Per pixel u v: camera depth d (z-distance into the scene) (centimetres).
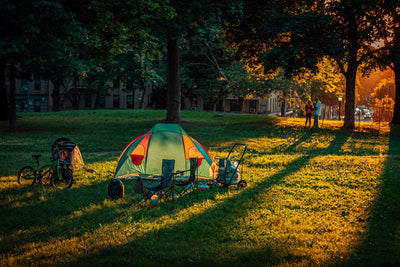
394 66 3045
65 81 5494
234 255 596
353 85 2547
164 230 704
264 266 559
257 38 2353
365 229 707
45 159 1431
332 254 600
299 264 565
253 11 2225
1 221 747
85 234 685
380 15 2272
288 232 695
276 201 888
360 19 2352
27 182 1055
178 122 2700
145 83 5297
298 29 2139
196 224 734
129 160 1080
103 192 962
